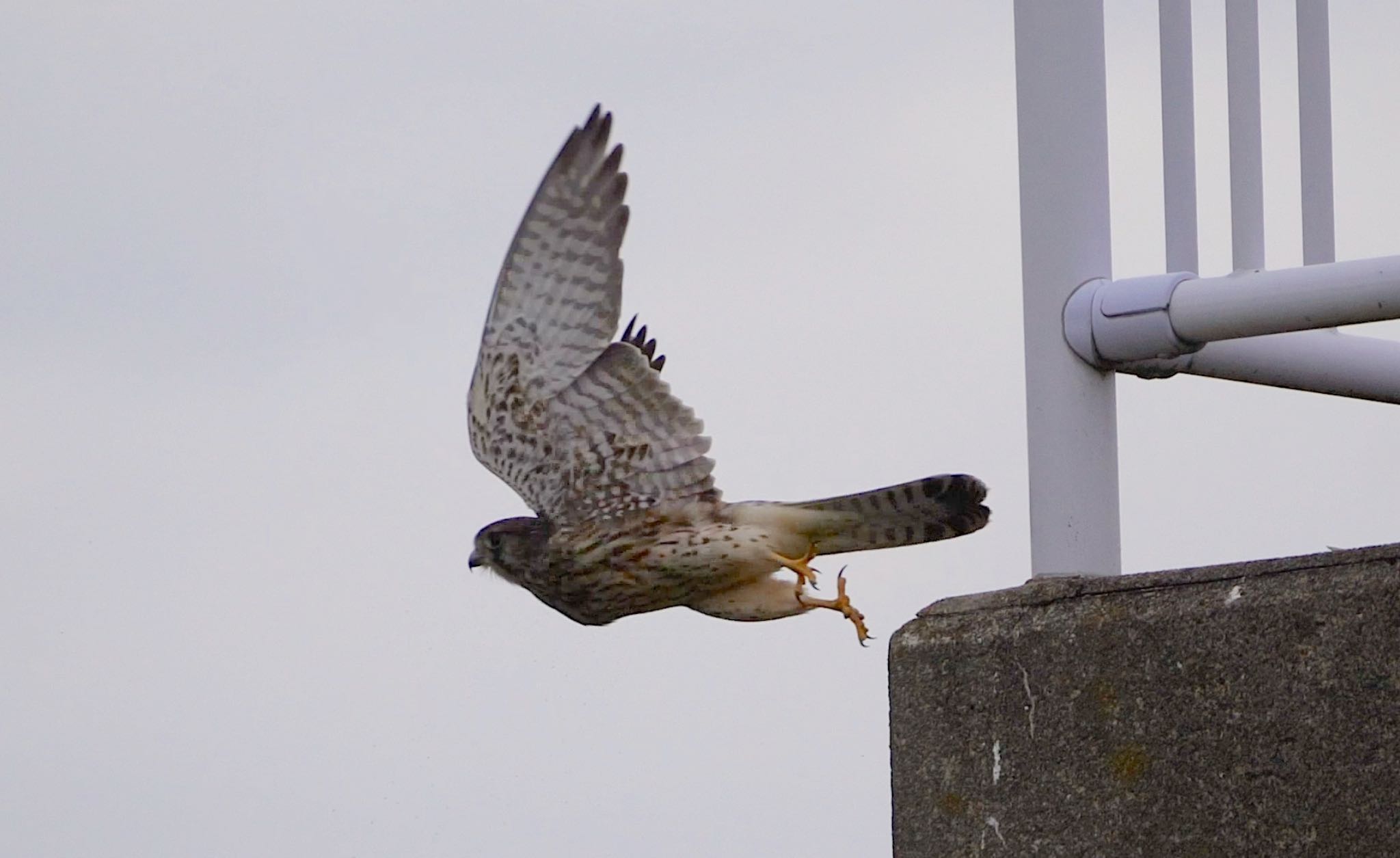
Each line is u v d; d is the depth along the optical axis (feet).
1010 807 30.30
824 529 39.47
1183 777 28.37
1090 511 34.50
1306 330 32.30
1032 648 30.32
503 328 41.50
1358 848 26.50
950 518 38.65
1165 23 35.37
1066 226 34.81
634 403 40.63
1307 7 37.42
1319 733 27.07
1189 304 32.86
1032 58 35.40
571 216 41.32
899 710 31.89
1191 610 28.58
